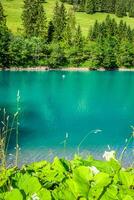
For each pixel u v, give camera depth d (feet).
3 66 359.25
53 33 440.86
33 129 133.80
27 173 10.23
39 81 304.30
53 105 201.46
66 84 297.74
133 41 469.98
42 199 9.66
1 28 383.24
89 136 127.03
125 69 417.49
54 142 115.55
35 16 438.81
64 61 393.29
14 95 227.61
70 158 97.25
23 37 408.46
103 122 157.58
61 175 10.68
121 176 10.89
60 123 150.41
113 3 652.07
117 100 233.76
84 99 230.48
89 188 10.19
